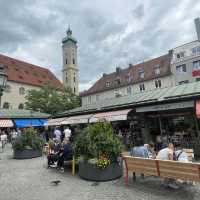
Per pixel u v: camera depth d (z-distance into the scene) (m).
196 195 5.69
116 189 6.51
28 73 59.44
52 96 39.06
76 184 7.23
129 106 15.00
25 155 13.39
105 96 53.66
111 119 15.30
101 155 7.59
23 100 52.78
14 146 13.62
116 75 54.16
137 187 6.60
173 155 6.65
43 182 7.63
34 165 11.02
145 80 46.12
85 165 7.90
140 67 50.41
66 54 75.38
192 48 39.84
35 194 6.35
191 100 11.91
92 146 7.69
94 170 7.61
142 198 5.63
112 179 7.62
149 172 6.34
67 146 9.51
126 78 51.28
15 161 12.52
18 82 52.62
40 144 14.30
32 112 29.84
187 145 12.83
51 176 8.49
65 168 9.90
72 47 75.81
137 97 17.00
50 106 37.06
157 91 16.80
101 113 17.08
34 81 57.81
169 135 14.11
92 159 7.71
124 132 17.31
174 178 5.79
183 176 5.50
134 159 6.75
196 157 11.03
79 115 19.78
